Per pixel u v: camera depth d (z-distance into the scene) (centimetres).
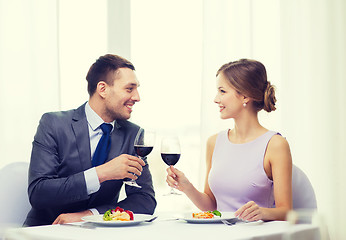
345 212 319
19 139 267
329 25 327
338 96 324
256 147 196
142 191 195
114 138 200
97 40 288
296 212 93
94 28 288
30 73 271
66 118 197
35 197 176
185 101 302
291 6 322
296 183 193
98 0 290
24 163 198
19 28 271
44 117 196
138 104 294
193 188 186
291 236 90
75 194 171
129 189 197
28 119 269
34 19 272
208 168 216
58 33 275
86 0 287
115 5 293
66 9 283
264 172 192
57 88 273
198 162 300
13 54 269
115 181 192
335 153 320
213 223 145
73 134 193
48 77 273
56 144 190
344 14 332
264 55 317
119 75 198
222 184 197
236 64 201
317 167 320
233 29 308
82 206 189
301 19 324
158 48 301
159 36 301
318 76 323
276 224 143
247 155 196
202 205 193
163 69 300
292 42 321
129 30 296
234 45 307
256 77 198
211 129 293
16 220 188
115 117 201
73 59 282
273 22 319
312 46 324
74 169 190
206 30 301
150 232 125
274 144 192
